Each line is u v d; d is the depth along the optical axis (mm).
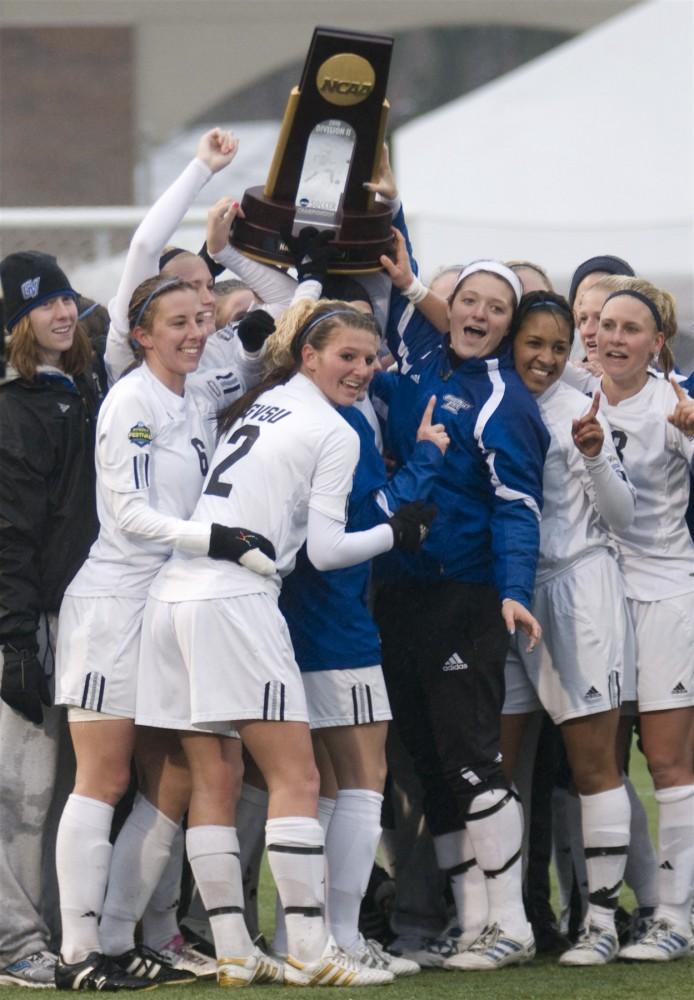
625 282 17203
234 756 14820
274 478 14516
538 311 16250
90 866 14492
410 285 16828
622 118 39125
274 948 15859
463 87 86938
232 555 14188
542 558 16219
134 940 15914
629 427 16562
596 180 39125
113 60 77875
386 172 17109
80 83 77875
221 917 14516
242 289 18781
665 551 16547
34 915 15188
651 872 17109
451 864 16297
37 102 77938
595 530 16328
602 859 16047
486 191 40031
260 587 14312
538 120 40000
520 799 17281
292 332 15125
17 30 77375
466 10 66188
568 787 17609
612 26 39969
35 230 30859
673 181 38406
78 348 15664
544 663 16250
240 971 14414
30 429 15102
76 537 15281
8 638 14781
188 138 76375
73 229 30906
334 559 14492
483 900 16156
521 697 16531
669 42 39094
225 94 73062
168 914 15680
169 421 15016
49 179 78125
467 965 15539
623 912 17703
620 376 16438
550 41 85750
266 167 74500
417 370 16875
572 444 16328
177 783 15078
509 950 15594
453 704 15766
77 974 14344
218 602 14156
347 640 15180
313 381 15133
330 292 17062
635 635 16484
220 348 16891
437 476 15828
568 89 39938
